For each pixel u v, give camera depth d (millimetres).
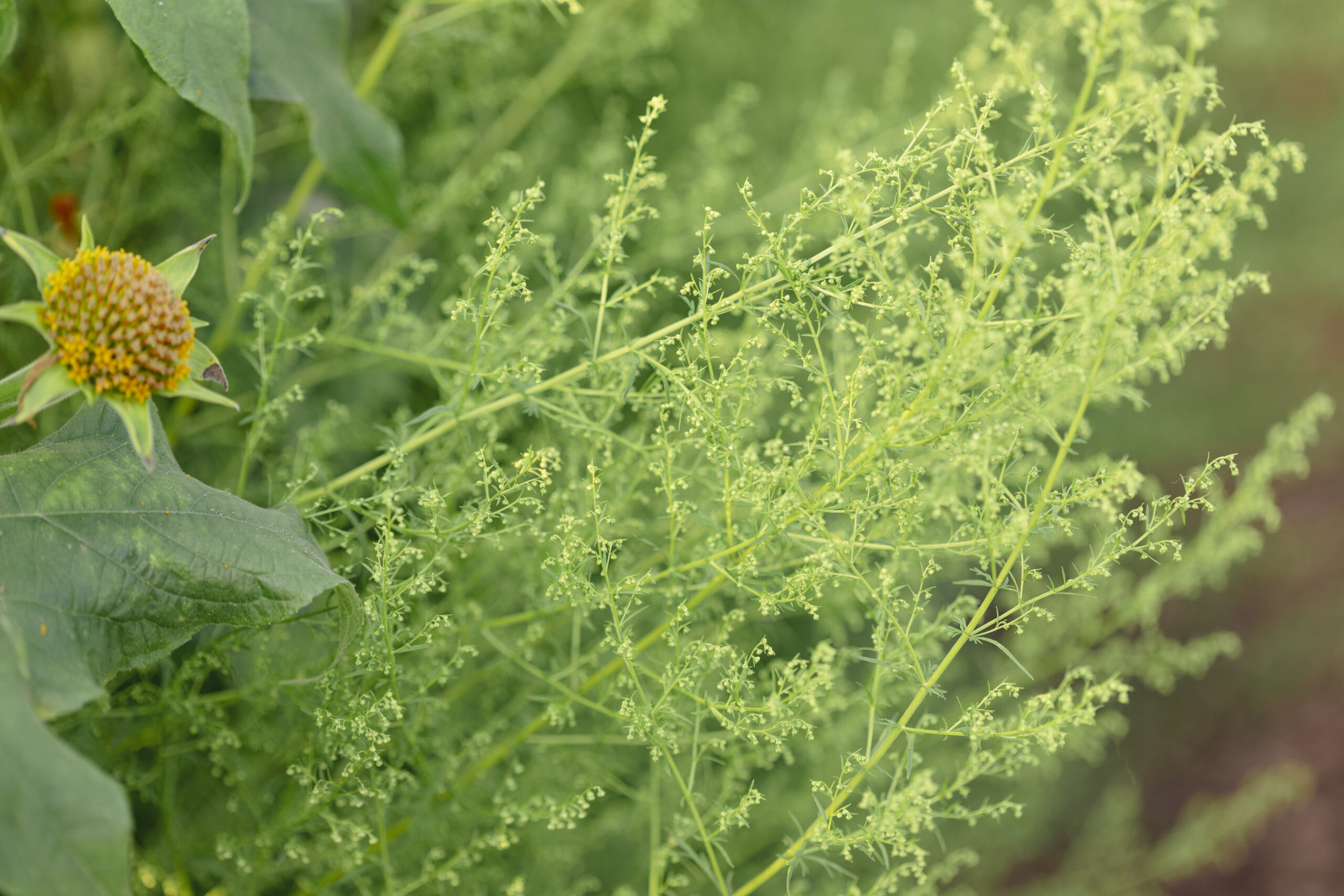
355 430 707
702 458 562
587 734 629
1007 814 1047
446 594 623
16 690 453
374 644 515
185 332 481
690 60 1055
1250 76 1248
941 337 505
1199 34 464
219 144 804
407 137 924
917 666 497
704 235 508
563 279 811
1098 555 494
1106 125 477
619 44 883
